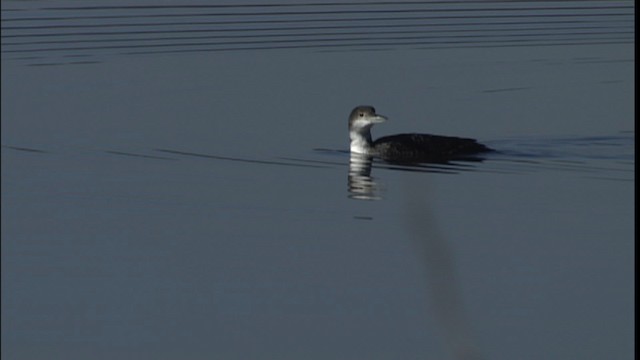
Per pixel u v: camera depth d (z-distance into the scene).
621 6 27.66
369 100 21.64
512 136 19.92
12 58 23.17
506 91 22.27
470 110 21.36
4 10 26.05
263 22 25.84
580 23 26.39
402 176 17.83
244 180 17.58
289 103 21.33
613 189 17.05
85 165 18.16
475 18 26.67
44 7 26.31
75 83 22.03
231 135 19.73
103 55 23.42
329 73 22.94
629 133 19.95
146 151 18.86
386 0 27.73
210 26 25.44
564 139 19.69
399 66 23.42
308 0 27.62
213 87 22.05
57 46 23.92
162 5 26.66
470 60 23.83
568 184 17.28
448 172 17.91
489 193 16.94
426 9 27.25
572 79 22.95
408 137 19.05
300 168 18.23
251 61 23.44
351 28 25.69
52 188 17.06
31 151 18.72
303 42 24.64
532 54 24.30
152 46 24.09
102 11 26.05
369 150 18.84
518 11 27.25
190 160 18.53
